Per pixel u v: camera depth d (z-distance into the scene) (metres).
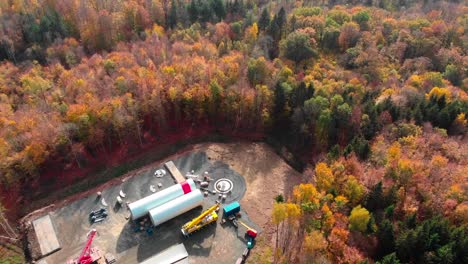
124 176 99.31
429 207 76.94
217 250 81.88
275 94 109.75
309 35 137.88
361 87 112.12
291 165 107.38
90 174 99.25
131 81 108.12
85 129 97.44
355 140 93.88
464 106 104.62
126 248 81.25
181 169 102.19
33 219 87.56
